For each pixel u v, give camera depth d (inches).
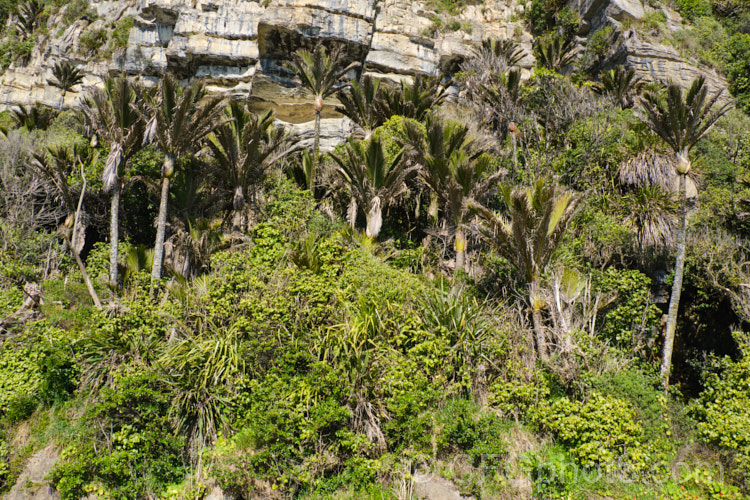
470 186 559.8
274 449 353.4
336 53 763.4
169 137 555.5
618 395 388.8
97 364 410.0
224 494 349.7
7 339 443.5
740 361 418.9
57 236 621.6
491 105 779.4
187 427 378.3
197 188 685.3
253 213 681.0
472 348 408.8
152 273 550.0
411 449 361.4
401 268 565.3
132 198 689.0
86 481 346.9
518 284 479.5
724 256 510.9
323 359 397.4
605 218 555.5
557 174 628.4
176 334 423.8
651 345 509.7
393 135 691.4
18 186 636.7
